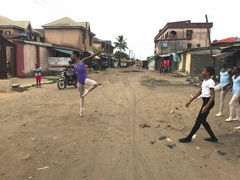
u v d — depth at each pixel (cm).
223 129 496
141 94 1009
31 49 1752
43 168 303
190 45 4284
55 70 2088
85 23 3006
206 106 375
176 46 3947
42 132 446
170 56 2839
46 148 369
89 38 3241
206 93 388
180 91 1130
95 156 346
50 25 2745
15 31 3036
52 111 634
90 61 3028
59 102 776
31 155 341
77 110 657
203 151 374
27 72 1702
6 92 962
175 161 335
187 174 296
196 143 411
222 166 321
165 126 517
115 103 785
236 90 537
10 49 1602
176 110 687
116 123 533
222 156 355
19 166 306
